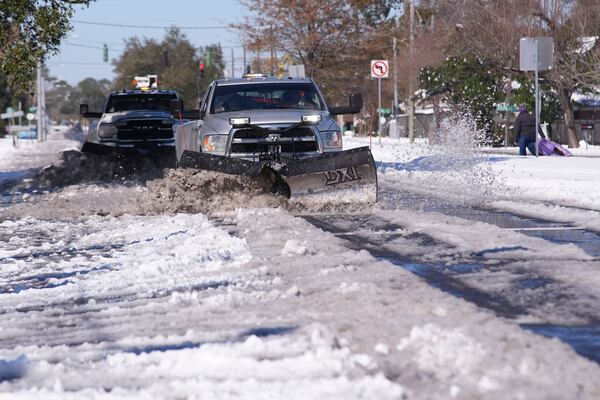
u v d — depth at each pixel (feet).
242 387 22.39
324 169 68.69
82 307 35.40
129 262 46.06
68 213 74.33
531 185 88.07
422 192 83.71
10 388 23.67
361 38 249.96
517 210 67.00
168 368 24.67
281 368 23.90
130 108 131.64
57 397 22.39
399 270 38.17
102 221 67.62
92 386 23.57
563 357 23.79
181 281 39.65
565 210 65.21
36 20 107.24
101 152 117.29
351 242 50.01
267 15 249.34
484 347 24.84
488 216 63.21
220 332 28.81
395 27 273.95
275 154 73.67
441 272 39.24
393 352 25.11
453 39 242.78
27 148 281.13
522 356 23.95
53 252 51.93
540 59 139.95
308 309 31.55
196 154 71.31
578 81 212.84
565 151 156.97
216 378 23.53
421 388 21.93
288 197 71.05
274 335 27.78
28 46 108.88
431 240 49.57
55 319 33.53
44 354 27.53
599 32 210.18
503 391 21.35
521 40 140.97
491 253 43.86
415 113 364.38
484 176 95.14
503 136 255.50
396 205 71.82
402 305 31.09
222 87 81.61
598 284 35.40
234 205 69.97
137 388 23.09
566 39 214.48
